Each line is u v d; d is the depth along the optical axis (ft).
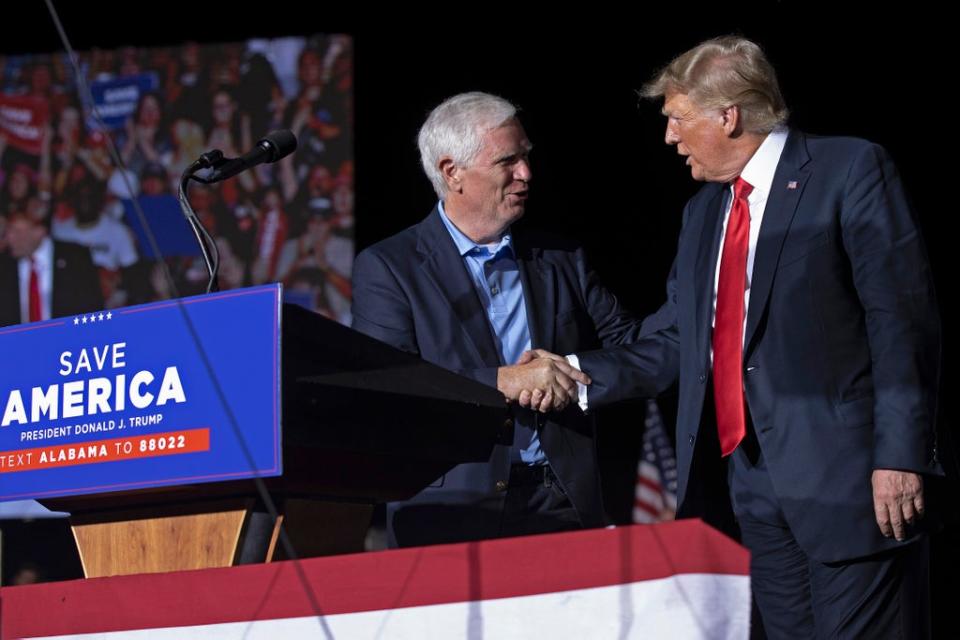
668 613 4.57
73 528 5.87
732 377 6.95
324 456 5.50
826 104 17.42
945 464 6.36
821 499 6.52
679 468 7.27
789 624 6.98
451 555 4.90
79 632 5.41
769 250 6.81
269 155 6.53
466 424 6.12
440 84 19.10
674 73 7.19
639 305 18.79
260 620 5.11
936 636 15.97
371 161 19.22
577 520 8.06
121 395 5.39
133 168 18.57
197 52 18.62
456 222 8.44
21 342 5.67
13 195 18.69
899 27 17.19
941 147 17.15
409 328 8.13
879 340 6.41
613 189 18.83
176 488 5.32
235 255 18.42
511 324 8.30
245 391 5.11
